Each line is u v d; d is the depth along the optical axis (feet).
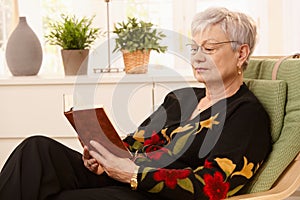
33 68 11.81
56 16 13.84
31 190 6.11
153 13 14.03
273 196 6.23
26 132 11.14
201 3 14.05
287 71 7.21
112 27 13.93
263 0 13.73
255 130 6.50
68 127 11.09
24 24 11.89
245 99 6.72
